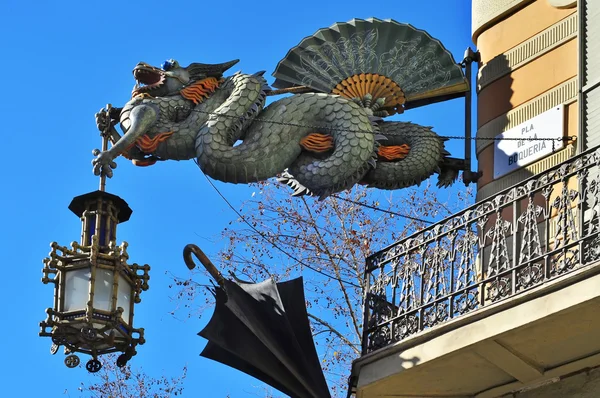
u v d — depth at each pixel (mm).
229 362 12531
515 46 14305
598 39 13164
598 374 12031
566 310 11203
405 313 12633
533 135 13766
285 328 12500
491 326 11766
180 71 14758
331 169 14062
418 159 14328
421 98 14625
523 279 11758
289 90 14688
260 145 14211
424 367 12336
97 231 11836
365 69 14711
